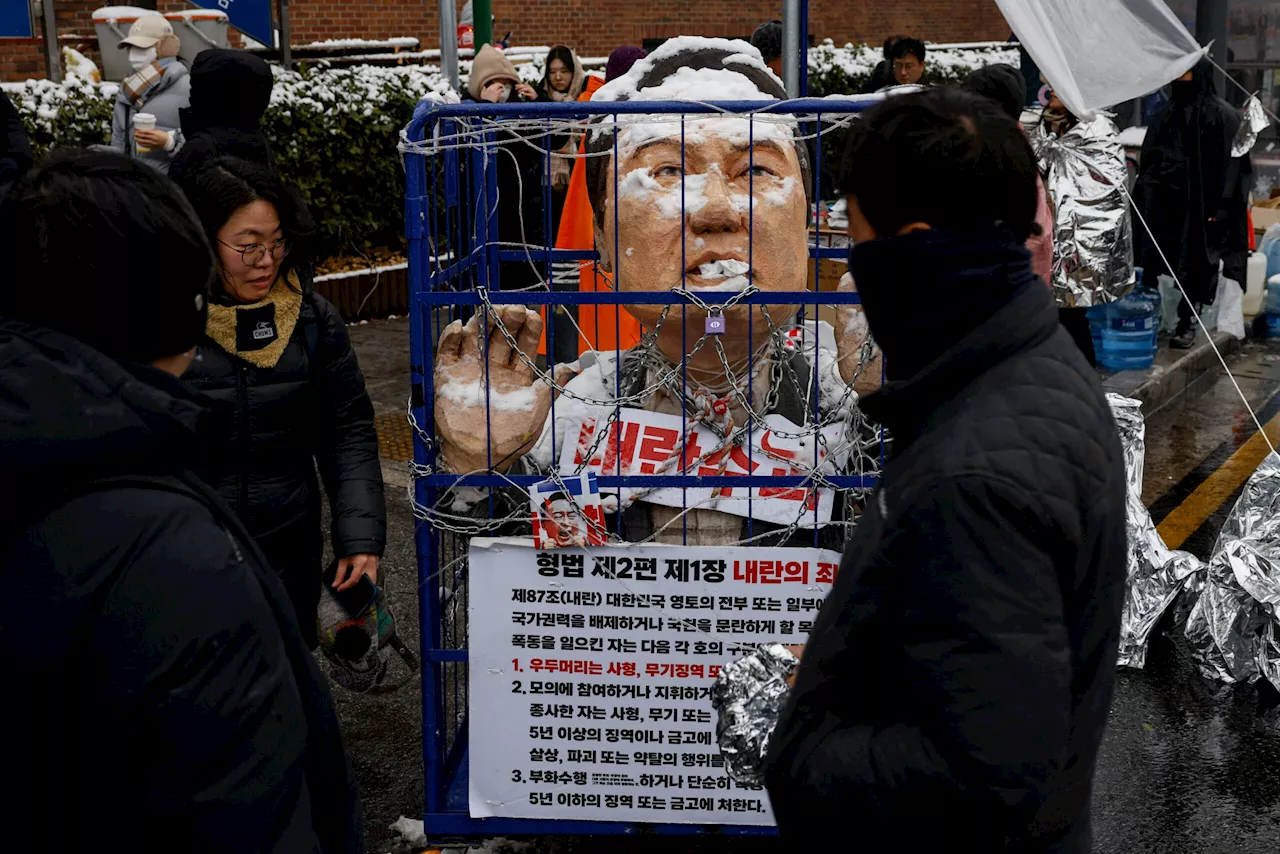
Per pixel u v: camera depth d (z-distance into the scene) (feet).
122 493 4.57
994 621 4.50
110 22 31.22
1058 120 20.52
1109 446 4.94
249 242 8.48
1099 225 19.93
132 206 4.56
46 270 4.49
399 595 15.53
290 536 9.32
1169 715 13.05
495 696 9.46
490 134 10.64
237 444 8.89
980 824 4.66
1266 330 30.50
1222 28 29.71
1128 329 24.21
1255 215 31.89
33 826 4.64
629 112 8.74
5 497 4.57
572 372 10.05
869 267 5.01
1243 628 13.56
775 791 5.22
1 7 28.22
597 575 9.20
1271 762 12.14
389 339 28.50
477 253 11.29
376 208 31.40
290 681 4.86
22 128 16.39
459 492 9.53
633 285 9.34
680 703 9.36
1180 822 11.13
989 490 4.58
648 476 9.12
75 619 4.44
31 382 4.46
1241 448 21.91
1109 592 4.97
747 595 9.18
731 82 9.49
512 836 10.41
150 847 4.68
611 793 9.53
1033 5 17.51
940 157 4.81
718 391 9.60
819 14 63.87
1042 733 4.47
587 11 55.26
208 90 12.16
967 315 4.92
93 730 4.52
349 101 30.12
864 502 9.59
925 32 67.15
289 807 4.79
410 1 46.65
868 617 4.85
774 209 9.21
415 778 11.66
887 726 4.91
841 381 9.66
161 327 4.67
